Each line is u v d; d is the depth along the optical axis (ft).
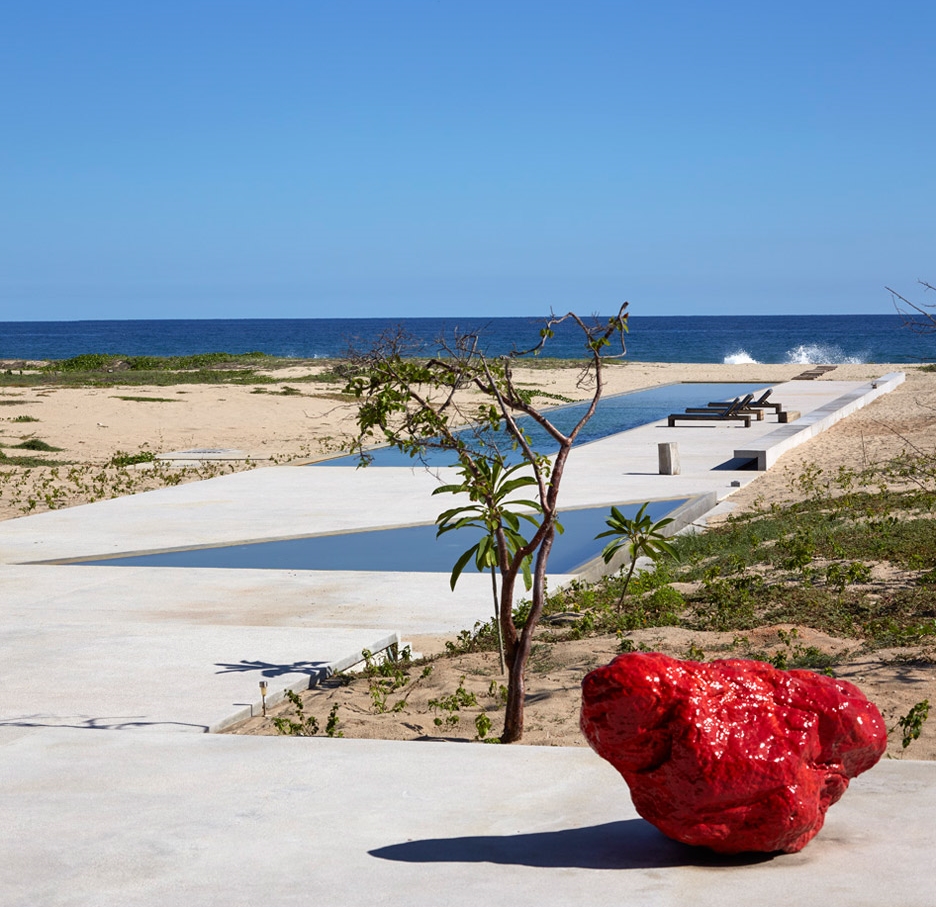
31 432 101.71
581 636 30.50
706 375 175.73
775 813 12.08
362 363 22.82
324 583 39.63
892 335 435.53
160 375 169.58
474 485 23.11
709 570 37.19
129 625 30.94
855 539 41.55
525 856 12.83
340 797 15.11
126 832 13.85
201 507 58.13
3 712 21.86
